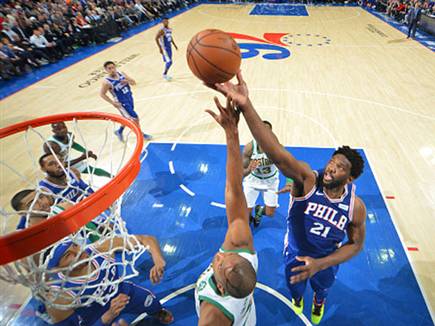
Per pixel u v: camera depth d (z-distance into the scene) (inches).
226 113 61.2
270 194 139.1
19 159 202.5
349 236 85.4
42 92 308.7
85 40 472.1
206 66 61.2
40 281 66.4
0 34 372.5
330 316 113.2
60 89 315.6
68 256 73.1
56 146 133.9
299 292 101.1
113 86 195.0
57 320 80.0
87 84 327.0
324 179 75.7
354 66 374.6
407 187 174.4
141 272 129.8
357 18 684.1
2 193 172.2
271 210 146.3
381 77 338.3
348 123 244.4
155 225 153.8
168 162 200.5
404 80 328.8
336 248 87.8
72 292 73.2
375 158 200.2
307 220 80.6
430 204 162.2
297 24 617.9
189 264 134.2
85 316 84.9
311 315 113.3
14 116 260.2
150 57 413.7
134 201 168.7
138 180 184.4
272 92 302.5
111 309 78.1
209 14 727.7
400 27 590.6
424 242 140.7
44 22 427.5
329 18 684.1
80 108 273.0
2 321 110.9
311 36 521.7
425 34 528.7
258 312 114.8
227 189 69.7
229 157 66.6
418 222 151.3
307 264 76.1
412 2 618.8
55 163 109.4
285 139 222.7
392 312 114.0
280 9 814.5
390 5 696.4
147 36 526.0
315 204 78.1
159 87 318.0
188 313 114.9
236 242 65.7
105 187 61.6
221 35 62.6
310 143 217.8
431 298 118.0
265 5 889.5
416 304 116.3
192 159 203.6
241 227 67.5
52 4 504.1
